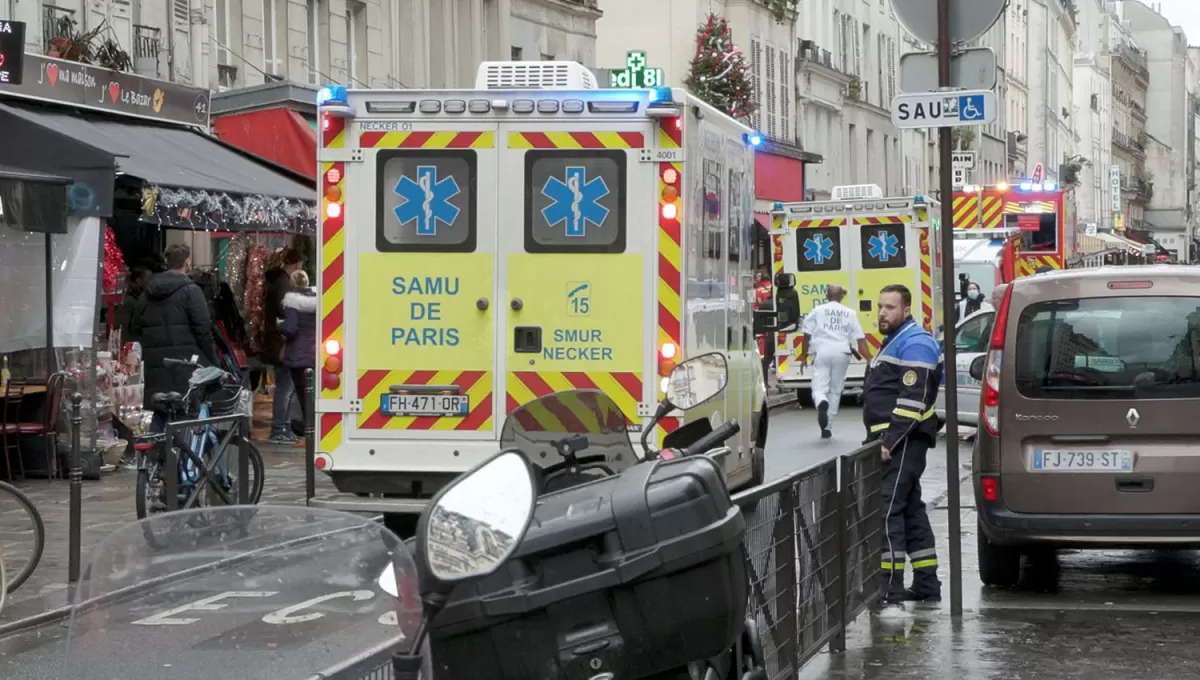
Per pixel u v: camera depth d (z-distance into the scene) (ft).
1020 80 332.39
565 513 16.65
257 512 12.80
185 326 57.41
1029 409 34.99
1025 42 340.18
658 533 16.35
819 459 67.56
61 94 63.00
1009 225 137.90
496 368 37.81
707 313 40.57
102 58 70.59
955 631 31.32
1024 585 37.19
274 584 12.26
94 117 67.10
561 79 38.70
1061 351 35.06
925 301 96.17
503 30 128.98
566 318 37.68
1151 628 31.63
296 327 69.05
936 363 34.24
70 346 55.62
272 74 98.78
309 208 70.33
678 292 37.45
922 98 32.22
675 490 16.53
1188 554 41.88
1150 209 561.02
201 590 12.19
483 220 37.70
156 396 44.70
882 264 96.37
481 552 12.48
